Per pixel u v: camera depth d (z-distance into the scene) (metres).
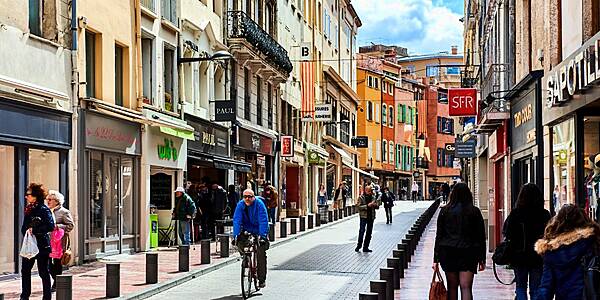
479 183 31.86
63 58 18.30
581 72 12.58
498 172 24.31
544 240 7.94
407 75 100.19
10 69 15.97
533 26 18.28
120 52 22.19
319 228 35.38
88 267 18.31
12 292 14.09
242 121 34.03
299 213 47.06
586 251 7.73
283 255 22.72
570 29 14.34
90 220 19.66
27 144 16.52
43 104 17.25
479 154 31.78
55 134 17.80
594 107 13.33
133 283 15.45
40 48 17.23
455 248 10.48
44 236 12.37
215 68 30.64
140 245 22.91
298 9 47.56
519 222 10.15
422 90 97.38
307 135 50.12
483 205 31.69
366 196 23.75
